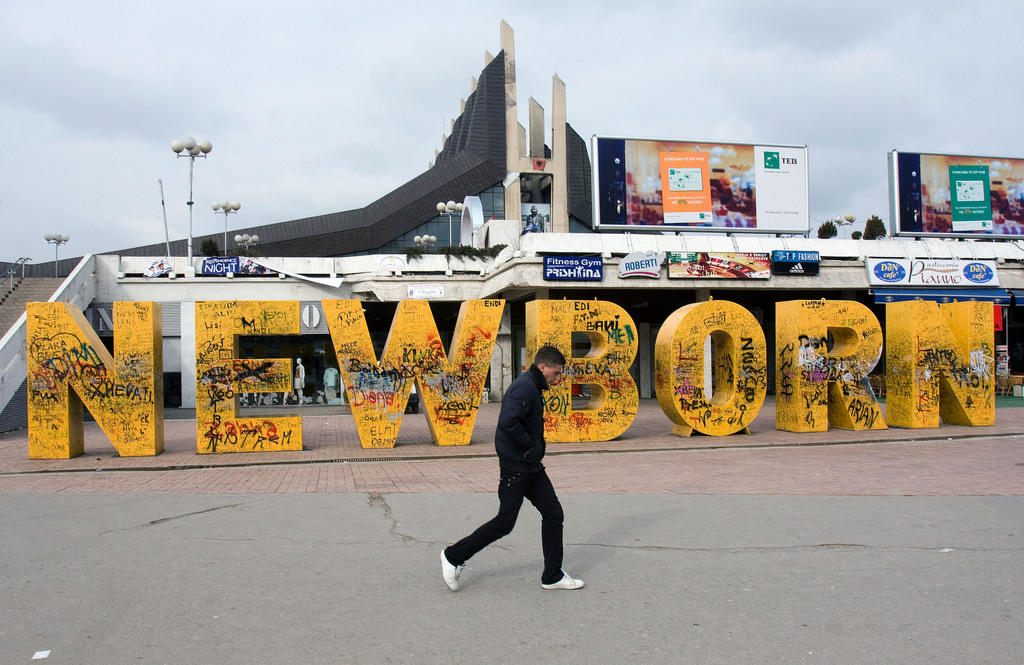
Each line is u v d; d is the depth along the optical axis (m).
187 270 26.75
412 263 27.56
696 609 4.98
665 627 4.66
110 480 10.83
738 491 9.32
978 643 4.39
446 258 27.80
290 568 6.00
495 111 56.16
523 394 5.40
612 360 15.18
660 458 12.70
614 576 5.72
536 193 61.91
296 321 13.99
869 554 6.30
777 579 5.61
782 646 4.35
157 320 13.90
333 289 27.67
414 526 7.45
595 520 7.66
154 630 4.68
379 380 14.38
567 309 14.97
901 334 16.72
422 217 54.78
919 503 8.44
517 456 5.36
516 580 5.65
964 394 16.73
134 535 7.15
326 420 21.31
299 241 53.16
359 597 5.28
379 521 7.70
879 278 25.12
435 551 6.49
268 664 4.16
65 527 7.52
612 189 26.36
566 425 14.82
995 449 13.36
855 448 13.73
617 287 23.42
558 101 56.06
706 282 23.66
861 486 9.62
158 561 6.23
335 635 4.58
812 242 25.38
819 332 16.05
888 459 12.22
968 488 9.43
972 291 26.08
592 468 11.59
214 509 8.42
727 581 5.57
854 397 16.25
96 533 7.25
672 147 26.98
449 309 32.69
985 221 29.41
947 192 29.25
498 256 26.17
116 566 6.09
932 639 4.45
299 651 4.34
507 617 4.86
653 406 25.47
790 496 8.93
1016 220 29.61
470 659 4.21
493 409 24.22
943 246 26.62
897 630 4.59
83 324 14.24
